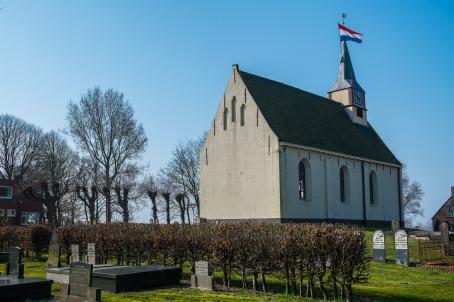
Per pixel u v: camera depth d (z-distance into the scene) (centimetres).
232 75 3916
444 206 7275
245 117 3769
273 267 1465
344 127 4816
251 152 3688
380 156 4912
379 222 4675
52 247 2181
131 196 6031
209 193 3962
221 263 1603
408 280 1752
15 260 1716
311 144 3844
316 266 1341
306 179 3778
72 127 5425
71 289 1413
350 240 1278
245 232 1611
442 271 1969
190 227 1953
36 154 6812
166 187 7312
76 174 6519
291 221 3500
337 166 4138
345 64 5288
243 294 1415
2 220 4775
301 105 4384
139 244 1969
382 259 2180
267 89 4081
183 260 1794
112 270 1553
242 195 3709
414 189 9738
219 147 3938
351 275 1278
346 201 4225
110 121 5481
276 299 1320
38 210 6362
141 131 5700
